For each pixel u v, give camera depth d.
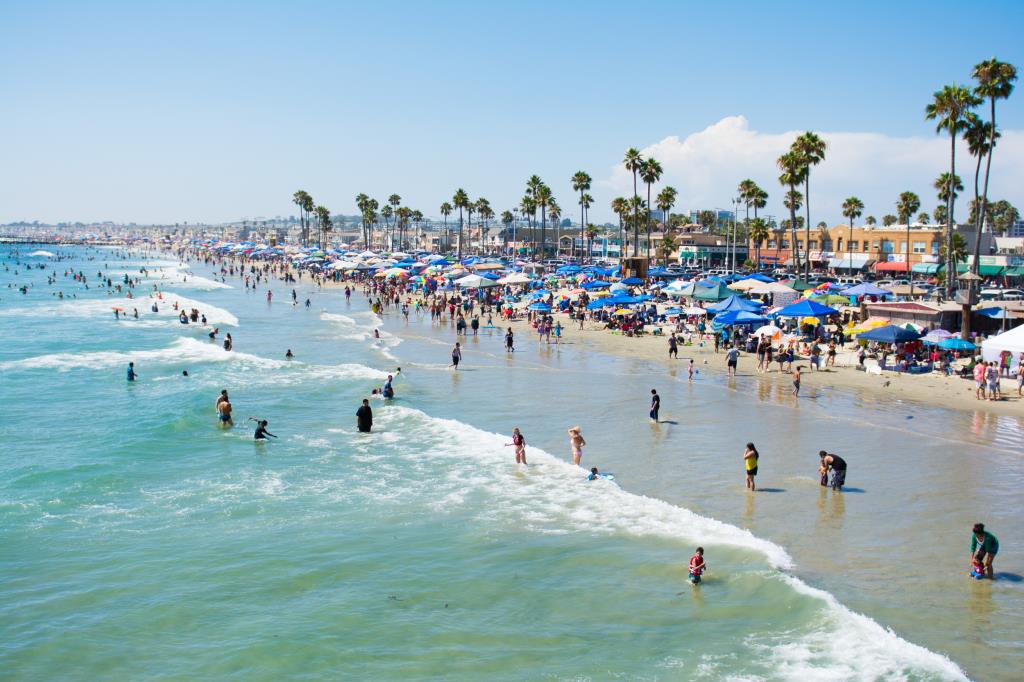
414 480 25.28
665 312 61.88
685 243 155.88
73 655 14.55
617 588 17.05
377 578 17.78
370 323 73.62
